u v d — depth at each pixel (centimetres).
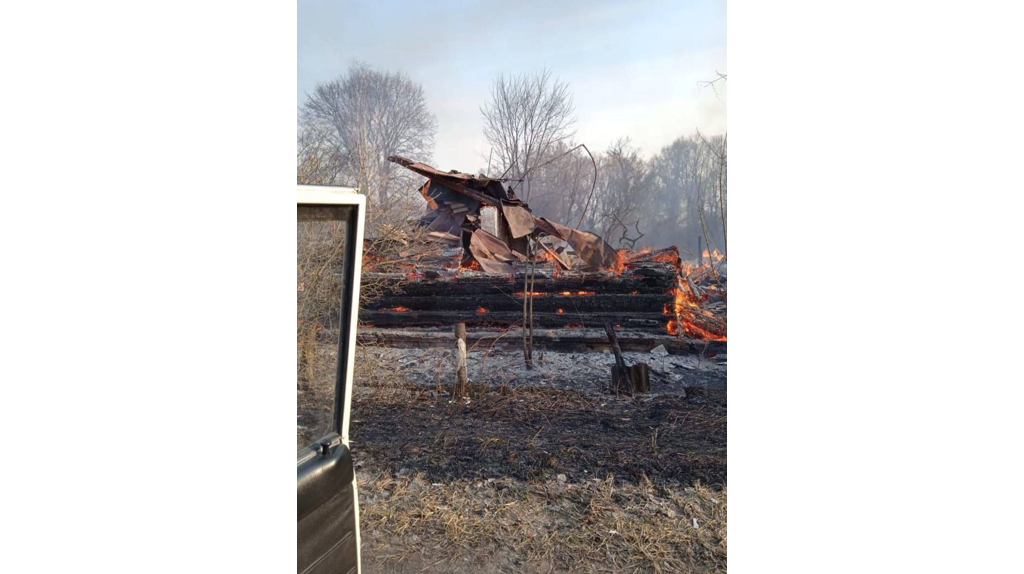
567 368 394
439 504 328
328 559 138
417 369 405
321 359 138
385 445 369
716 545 295
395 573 281
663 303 387
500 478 342
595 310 395
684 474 336
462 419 384
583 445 356
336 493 140
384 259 414
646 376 383
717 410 366
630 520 312
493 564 289
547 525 312
